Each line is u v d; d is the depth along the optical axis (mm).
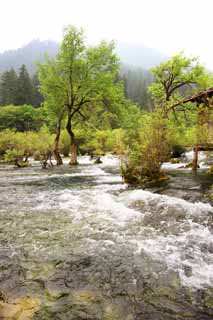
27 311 2650
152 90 29844
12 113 53531
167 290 3057
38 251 4160
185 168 15438
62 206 7109
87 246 4348
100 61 22922
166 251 4109
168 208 6328
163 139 10750
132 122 15469
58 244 4445
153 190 8703
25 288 3092
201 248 4211
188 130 22469
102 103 24734
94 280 3281
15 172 16547
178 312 2662
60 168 19266
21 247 4320
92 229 5203
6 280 3270
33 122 54375
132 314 2631
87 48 22578
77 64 21891
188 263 3711
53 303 2803
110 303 2812
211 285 3160
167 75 27641
